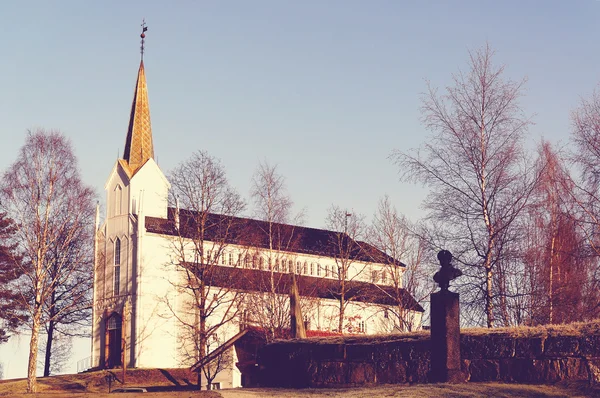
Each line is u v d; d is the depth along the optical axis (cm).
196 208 7862
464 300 4391
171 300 9188
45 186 7094
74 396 3584
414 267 6888
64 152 7212
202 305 7738
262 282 7331
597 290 4519
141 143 10000
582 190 4688
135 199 9488
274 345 3516
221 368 7331
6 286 7894
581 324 2927
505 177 4469
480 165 4525
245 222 7994
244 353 7200
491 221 4478
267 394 3116
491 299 4366
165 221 9531
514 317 4506
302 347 3412
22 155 7106
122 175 9662
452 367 2908
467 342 2961
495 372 2891
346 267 8556
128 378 8412
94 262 7956
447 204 4547
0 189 7019
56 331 8900
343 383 3228
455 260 4450
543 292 4428
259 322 6962
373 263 8231
